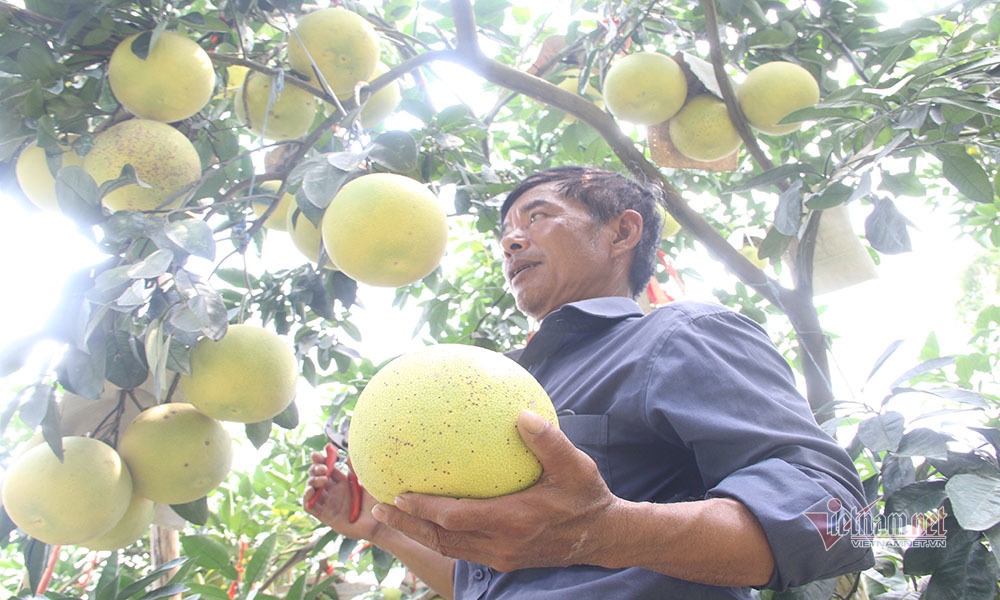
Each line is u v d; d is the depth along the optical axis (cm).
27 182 227
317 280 267
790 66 308
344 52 261
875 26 320
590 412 158
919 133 271
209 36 265
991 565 181
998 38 313
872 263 306
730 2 304
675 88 308
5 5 216
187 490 220
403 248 196
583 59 360
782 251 289
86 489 199
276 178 231
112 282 172
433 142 259
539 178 221
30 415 183
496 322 371
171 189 225
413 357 131
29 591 245
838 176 256
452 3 283
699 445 144
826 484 131
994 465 191
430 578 215
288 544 416
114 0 219
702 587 139
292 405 248
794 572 124
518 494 118
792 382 160
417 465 118
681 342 155
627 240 211
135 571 412
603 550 121
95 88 231
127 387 213
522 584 149
